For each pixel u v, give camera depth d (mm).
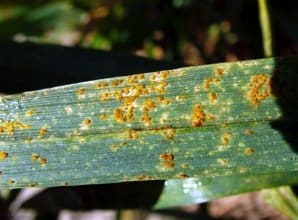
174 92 91
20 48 122
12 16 192
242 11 184
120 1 190
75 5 195
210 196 115
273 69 89
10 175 94
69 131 93
